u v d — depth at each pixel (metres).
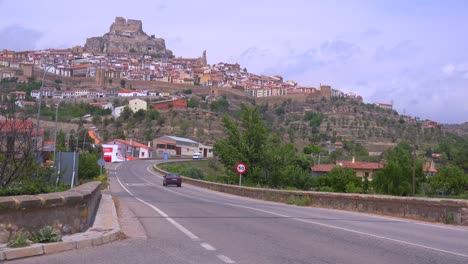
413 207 19.08
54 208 10.97
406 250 11.27
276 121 162.38
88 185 17.72
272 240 12.44
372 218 19.25
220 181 65.81
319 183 64.44
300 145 124.50
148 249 10.70
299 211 22.42
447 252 11.09
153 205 24.30
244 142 65.44
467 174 52.44
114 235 11.91
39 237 10.21
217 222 16.47
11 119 18.25
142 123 150.75
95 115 149.12
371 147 118.94
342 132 139.75
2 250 9.07
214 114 165.38
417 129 137.00
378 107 183.75
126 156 123.75
